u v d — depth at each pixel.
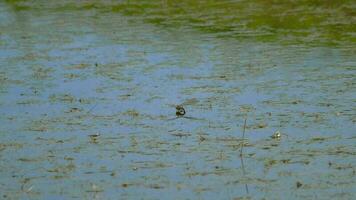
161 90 52.91
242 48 65.88
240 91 51.88
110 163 39.25
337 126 43.94
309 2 87.56
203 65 59.88
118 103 50.25
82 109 49.22
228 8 86.69
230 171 37.66
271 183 36.00
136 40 70.81
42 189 36.06
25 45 70.69
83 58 64.06
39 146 42.28
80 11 89.81
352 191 34.75
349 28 72.88
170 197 34.59
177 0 93.44
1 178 37.59
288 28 74.31
